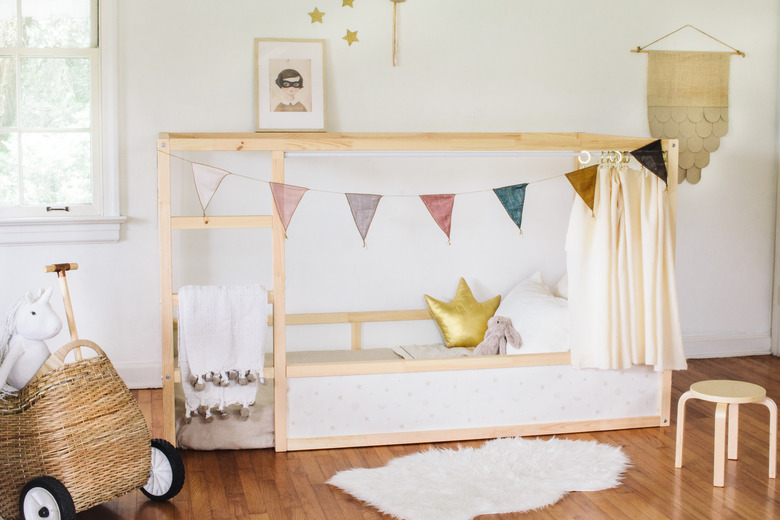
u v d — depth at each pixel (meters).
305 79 3.73
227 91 3.73
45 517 2.27
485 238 3.98
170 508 2.57
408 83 3.87
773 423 2.76
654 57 4.14
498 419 3.18
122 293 3.75
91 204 3.72
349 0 3.77
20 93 3.66
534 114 4.02
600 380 3.26
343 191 3.82
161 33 3.65
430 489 2.66
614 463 2.89
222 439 3.05
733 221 4.42
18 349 2.37
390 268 3.91
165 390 2.93
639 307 3.20
